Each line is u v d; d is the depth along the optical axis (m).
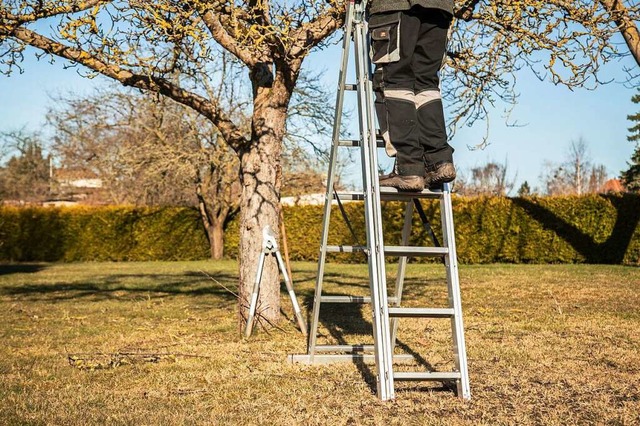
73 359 6.39
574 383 5.34
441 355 6.57
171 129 27.20
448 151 4.74
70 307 11.42
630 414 4.42
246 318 8.39
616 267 20.72
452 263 4.81
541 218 24.41
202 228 31.38
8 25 7.69
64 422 4.28
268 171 8.54
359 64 5.08
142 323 9.23
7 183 50.25
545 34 8.34
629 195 22.81
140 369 6.03
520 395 4.94
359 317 9.70
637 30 12.20
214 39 8.37
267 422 4.27
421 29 4.77
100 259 31.00
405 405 4.63
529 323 8.77
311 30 8.02
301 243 29.06
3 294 14.20
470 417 4.34
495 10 8.19
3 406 4.69
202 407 4.68
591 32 8.18
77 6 7.67
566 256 24.09
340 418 4.32
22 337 7.96
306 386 5.29
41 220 30.80
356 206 27.80
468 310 10.30
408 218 5.99
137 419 4.32
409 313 4.72
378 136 5.21
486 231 25.08
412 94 4.75
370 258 4.80
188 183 29.70
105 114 27.38
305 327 8.15
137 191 32.22
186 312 10.51
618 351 6.71
